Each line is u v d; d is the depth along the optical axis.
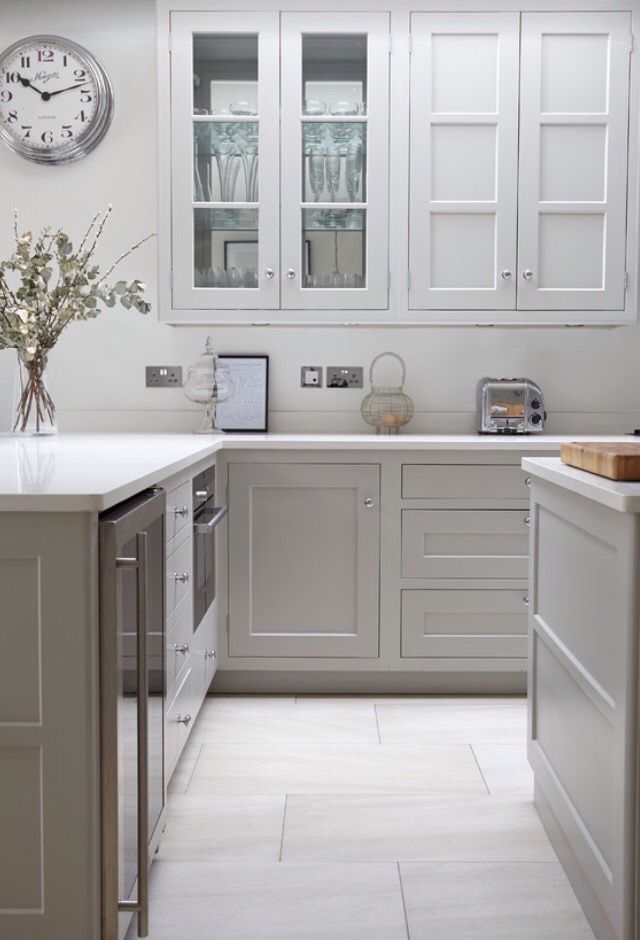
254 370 3.81
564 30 3.44
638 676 1.53
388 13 3.43
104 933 1.52
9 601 1.47
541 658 2.28
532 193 3.48
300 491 3.28
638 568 1.53
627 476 1.71
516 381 3.70
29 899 1.50
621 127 3.46
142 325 3.84
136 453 2.41
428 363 3.86
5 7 3.71
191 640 2.58
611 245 3.50
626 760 1.54
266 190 3.49
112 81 3.75
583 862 1.84
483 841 2.20
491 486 3.26
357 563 3.28
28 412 3.15
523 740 2.87
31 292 3.02
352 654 3.30
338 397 3.86
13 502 1.44
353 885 1.99
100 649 1.50
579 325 3.68
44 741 1.47
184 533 2.45
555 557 2.12
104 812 1.50
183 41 3.44
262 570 3.29
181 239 3.50
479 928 1.83
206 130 3.49
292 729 2.97
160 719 1.98
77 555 1.46
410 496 3.26
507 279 3.50
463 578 3.28
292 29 3.44
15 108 3.67
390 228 3.50
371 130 3.46
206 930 1.82
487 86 3.46
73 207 3.79
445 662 3.29
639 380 3.87
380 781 2.55
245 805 2.39
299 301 3.52
